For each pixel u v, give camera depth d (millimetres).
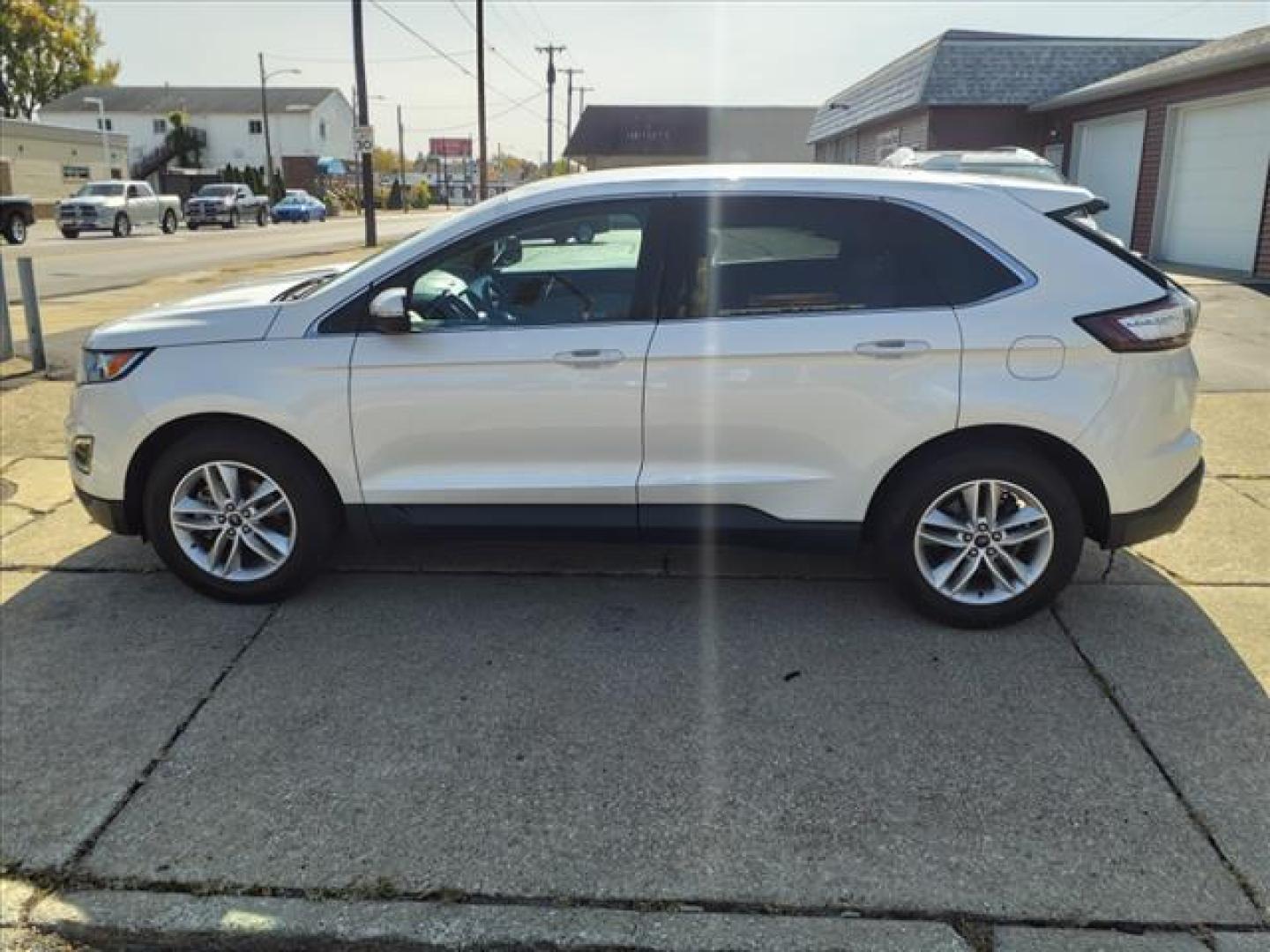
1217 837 2875
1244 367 8602
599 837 2920
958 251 3893
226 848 2896
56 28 73062
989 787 3111
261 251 25953
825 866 2791
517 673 3820
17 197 29125
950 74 21531
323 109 79125
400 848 2885
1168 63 17516
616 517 4109
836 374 3867
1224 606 4305
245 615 4309
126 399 4191
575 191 4066
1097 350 3783
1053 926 2568
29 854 2887
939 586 4066
